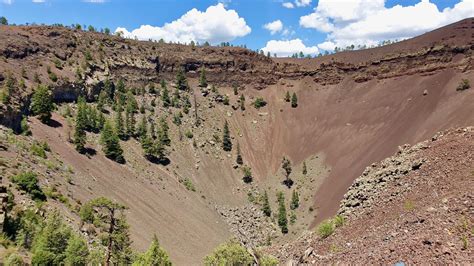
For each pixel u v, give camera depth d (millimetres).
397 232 30641
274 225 125938
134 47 189375
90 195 84500
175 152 147000
